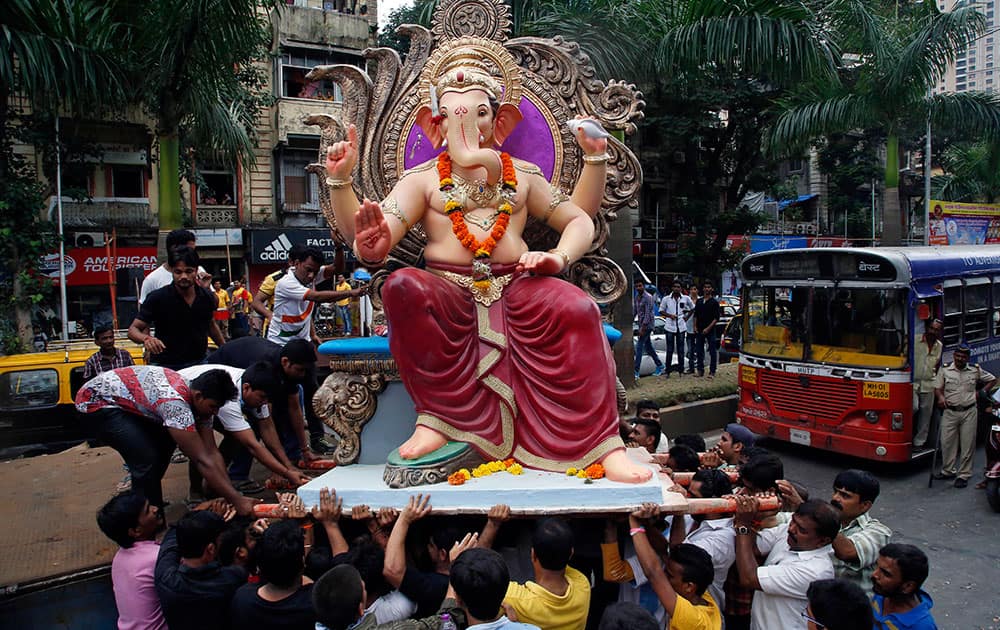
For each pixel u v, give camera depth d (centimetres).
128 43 955
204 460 420
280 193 2208
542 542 329
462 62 457
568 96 495
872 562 401
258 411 488
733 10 1030
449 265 434
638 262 2728
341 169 404
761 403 1029
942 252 976
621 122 493
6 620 390
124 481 539
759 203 3369
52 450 897
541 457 411
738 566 376
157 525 391
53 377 905
